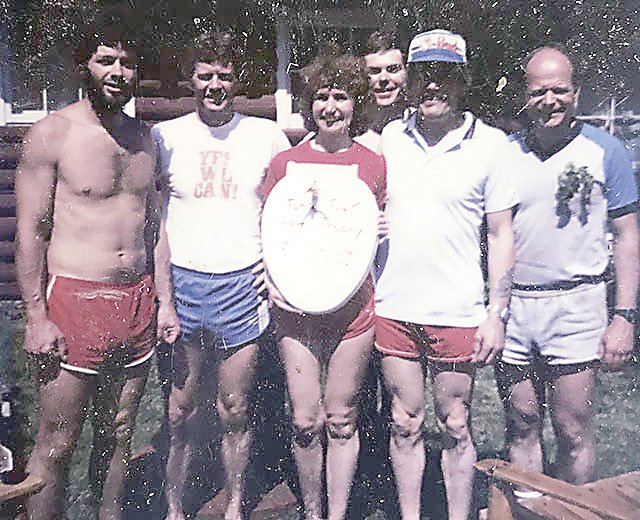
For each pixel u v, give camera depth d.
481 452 2.14
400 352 2.02
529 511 2.00
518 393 2.11
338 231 1.94
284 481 2.13
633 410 2.11
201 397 2.09
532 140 2.00
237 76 2.02
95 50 2.00
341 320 1.98
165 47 2.04
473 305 2.00
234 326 2.02
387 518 2.04
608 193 2.01
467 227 1.98
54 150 1.94
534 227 2.00
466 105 2.03
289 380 2.02
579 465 2.11
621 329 2.05
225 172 1.97
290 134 2.06
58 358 1.99
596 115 2.25
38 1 2.10
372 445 2.10
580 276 2.03
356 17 2.07
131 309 2.00
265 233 1.96
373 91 1.99
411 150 1.98
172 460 2.10
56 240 1.97
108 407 2.05
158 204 1.99
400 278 1.98
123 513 2.06
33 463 2.01
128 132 1.98
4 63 2.18
